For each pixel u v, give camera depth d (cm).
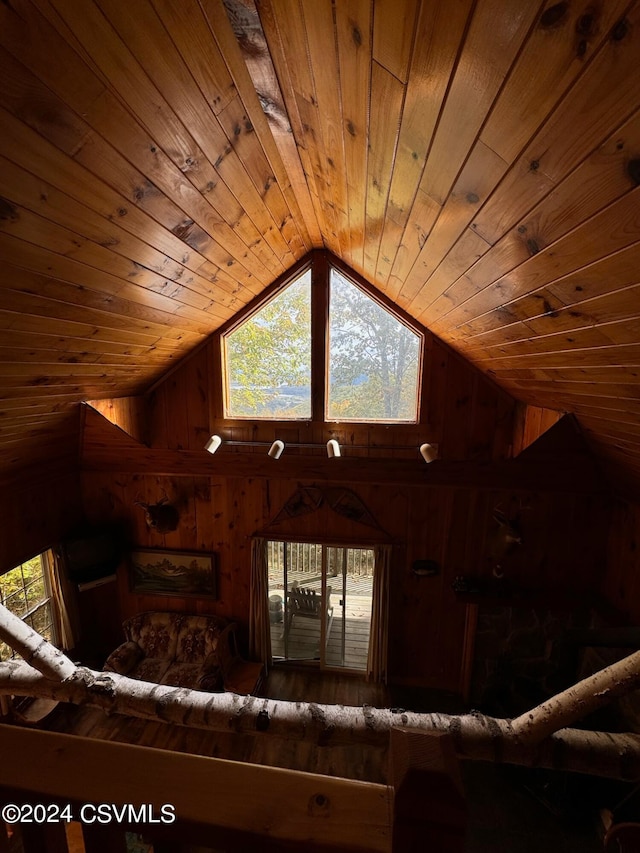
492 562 392
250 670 413
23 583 389
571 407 245
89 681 168
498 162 84
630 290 97
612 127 61
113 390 331
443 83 74
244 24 93
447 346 347
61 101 88
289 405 381
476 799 313
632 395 164
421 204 125
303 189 201
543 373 214
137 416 379
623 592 333
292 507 416
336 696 412
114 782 66
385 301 341
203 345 376
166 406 393
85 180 115
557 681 358
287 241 270
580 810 299
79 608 446
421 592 410
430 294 221
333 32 82
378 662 416
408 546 405
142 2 77
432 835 55
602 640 287
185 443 398
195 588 445
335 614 541
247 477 416
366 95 94
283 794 64
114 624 468
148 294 212
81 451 407
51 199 116
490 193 96
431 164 101
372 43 77
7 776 69
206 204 161
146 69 92
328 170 155
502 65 62
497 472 365
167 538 445
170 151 122
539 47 56
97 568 418
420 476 383
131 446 401
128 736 367
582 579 376
